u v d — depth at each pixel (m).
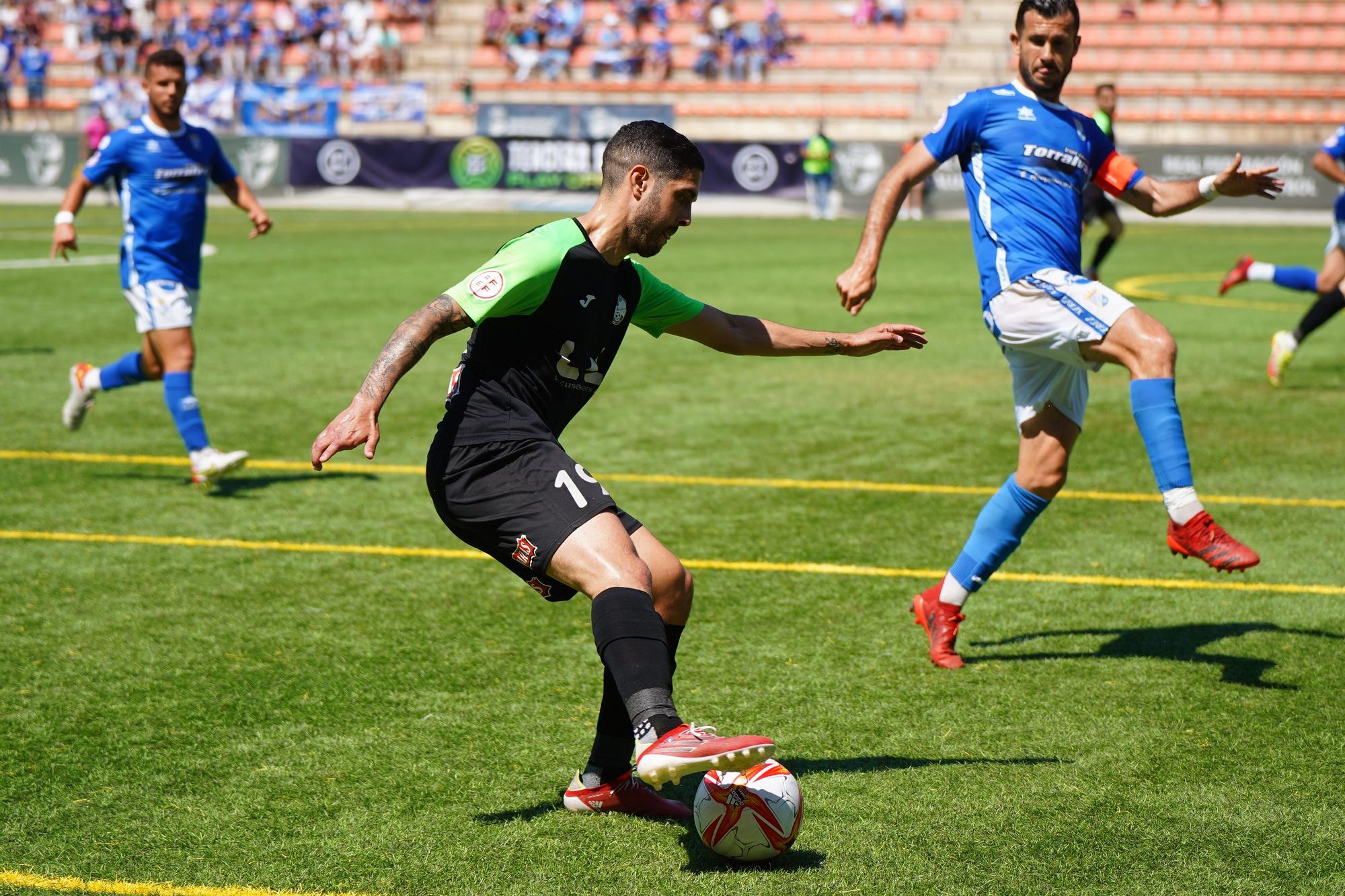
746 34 42.34
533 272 3.55
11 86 42.78
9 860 3.64
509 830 3.86
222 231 29.27
